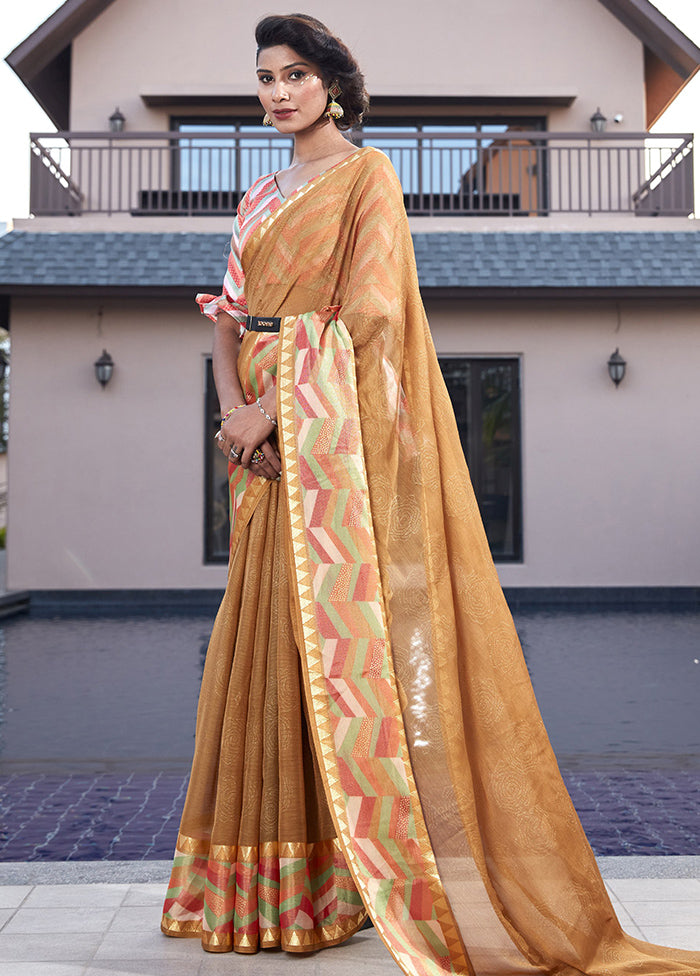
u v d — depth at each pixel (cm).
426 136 1170
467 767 177
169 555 1120
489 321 1138
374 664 178
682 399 1141
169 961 184
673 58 1271
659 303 1141
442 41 1271
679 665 660
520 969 174
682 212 1200
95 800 367
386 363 184
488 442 1152
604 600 1129
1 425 2470
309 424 184
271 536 196
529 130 1293
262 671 193
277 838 189
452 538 187
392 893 173
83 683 607
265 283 198
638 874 239
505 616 188
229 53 1265
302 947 185
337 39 199
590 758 427
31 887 230
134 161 1274
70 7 1234
